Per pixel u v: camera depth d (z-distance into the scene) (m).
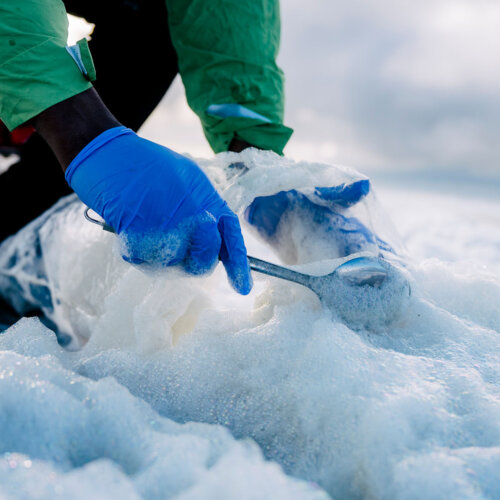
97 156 0.88
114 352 0.95
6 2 0.86
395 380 0.77
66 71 0.90
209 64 1.31
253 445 0.64
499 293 1.10
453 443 0.68
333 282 0.94
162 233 0.84
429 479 0.60
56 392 0.69
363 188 1.08
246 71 1.31
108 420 0.68
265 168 1.07
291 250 1.19
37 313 1.38
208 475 0.54
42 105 0.88
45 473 0.55
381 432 0.66
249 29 1.29
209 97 1.33
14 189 1.43
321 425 0.74
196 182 0.90
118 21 1.43
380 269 0.94
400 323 0.99
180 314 0.97
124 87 1.46
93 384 0.74
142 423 0.69
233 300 1.31
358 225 1.13
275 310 0.96
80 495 0.51
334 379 0.77
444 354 0.91
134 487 0.56
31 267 1.38
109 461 0.57
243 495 0.51
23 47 0.87
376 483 0.63
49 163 1.42
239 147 1.34
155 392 0.87
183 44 1.34
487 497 0.58
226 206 0.94
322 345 0.83
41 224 1.42
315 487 0.59
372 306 0.93
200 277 0.89
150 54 1.46
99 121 0.92
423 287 1.12
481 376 0.84
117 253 0.89
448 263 1.22
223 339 0.92
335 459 0.69
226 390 0.86
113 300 1.03
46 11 0.90
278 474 0.55
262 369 0.86
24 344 0.96
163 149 0.90
